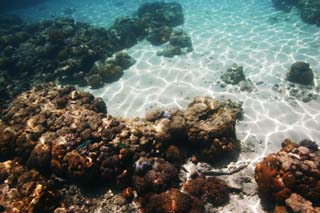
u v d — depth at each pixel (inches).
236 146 122.3
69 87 143.1
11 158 115.0
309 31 231.9
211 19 290.4
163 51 222.8
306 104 152.8
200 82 181.9
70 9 409.1
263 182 94.2
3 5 475.5
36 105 129.1
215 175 108.8
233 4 329.4
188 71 195.6
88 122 112.1
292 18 262.2
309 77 169.0
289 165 90.0
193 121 115.7
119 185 102.7
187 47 230.5
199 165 110.7
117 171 102.5
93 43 220.8
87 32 244.1
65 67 196.5
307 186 86.7
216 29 263.0
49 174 106.8
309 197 86.5
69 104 132.7
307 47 208.7
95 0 465.1
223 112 118.2
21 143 111.2
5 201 93.9
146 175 98.4
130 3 408.8
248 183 104.1
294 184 87.7
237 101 158.2
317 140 128.0
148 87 181.8
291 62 193.5
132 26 257.8
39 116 120.0
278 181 89.7
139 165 100.0
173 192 92.4
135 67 208.7
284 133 133.2
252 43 227.0
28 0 493.7
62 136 109.0
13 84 189.6
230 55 212.2
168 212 88.2
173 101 164.6
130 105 165.8
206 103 122.3
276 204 90.8
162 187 96.3
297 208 82.0
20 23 342.0
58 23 258.4
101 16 363.9
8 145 114.0
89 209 97.5
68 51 206.7
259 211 94.9
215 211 95.2
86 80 195.9
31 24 288.2
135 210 96.7
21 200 92.7
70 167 100.0
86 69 205.6
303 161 91.9
